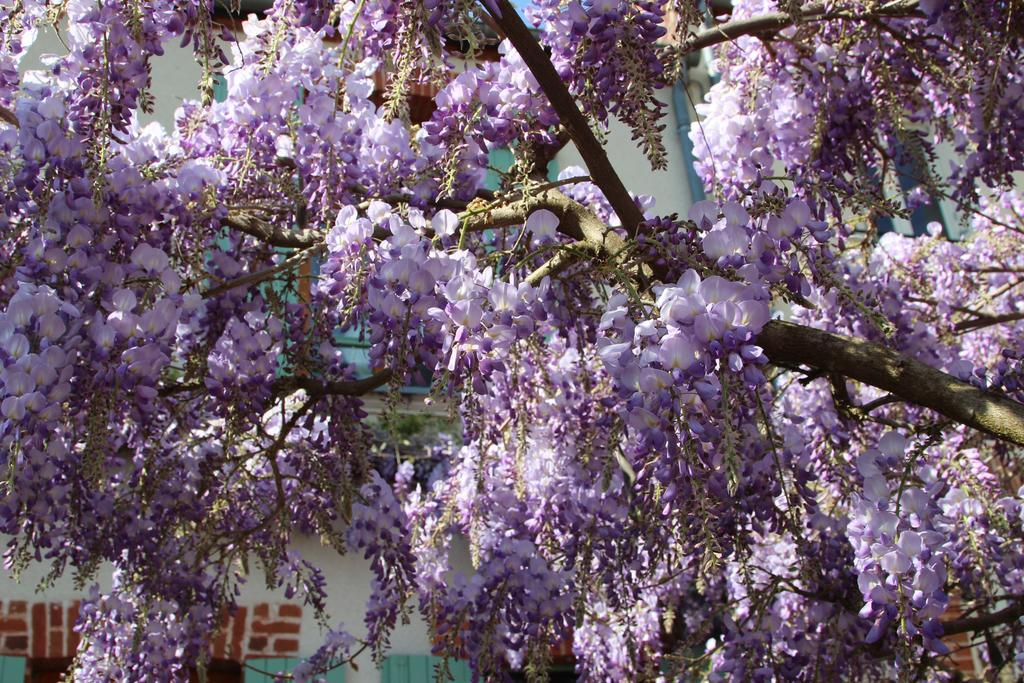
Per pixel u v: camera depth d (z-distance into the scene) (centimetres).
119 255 292
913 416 451
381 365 245
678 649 379
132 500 356
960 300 509
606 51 249
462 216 263
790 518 286
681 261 233
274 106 325
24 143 272
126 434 355
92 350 256
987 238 539
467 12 229
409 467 495
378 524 386
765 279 236
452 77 285
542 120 279
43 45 500
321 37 327
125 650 380
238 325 327
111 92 278
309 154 325
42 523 303
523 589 347
